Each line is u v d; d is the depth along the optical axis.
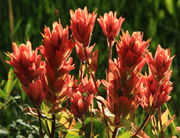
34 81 1.00
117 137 1.06
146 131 1.27
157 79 1.02
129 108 1.00
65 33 1.00
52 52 1.00
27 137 1.21
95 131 1.13
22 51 1.00
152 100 1.02
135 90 1.01
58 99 1.01
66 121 1.04
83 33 1.02
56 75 1.00
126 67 0.99
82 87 1.04
